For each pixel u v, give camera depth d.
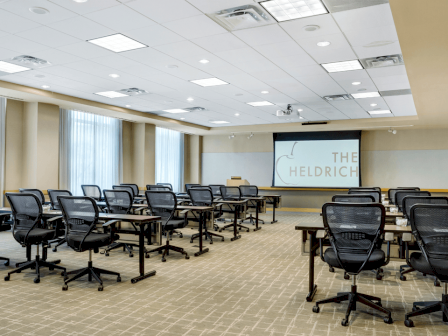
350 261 2.99
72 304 3.33
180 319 3.00
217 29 4.34
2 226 4.50
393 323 2.97
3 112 8.05
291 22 4.11
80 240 3.76
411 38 4.03
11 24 4.23
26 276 4.26
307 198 12.62
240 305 3.36
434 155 11.55
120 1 3.64
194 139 14.56
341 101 8.48
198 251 5.81
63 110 9.23
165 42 4.79
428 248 2.87
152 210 5.27
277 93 7.74
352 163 12.37
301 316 3.10
